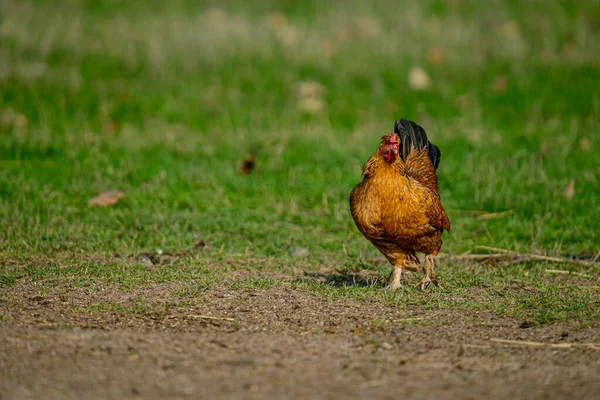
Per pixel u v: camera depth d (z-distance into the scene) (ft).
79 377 23.07
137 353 25.13
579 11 88.12
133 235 43.86
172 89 71.26
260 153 57.88
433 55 76.95
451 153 57.82
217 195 50.75
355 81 73.92
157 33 82.12
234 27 83.76
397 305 32.14
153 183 52.39
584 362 25.12
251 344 26.53
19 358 24.45
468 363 24.95
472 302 32.83
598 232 45.01
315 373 23.80
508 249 43.04
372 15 88.58
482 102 68.54
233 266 39.27
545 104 67.05
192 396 21.86
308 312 31.01
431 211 33.42
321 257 41.70
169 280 35.70
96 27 84.28
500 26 83.76
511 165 54.95
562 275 38.73
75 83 70.44
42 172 53.62
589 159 55.62
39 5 89.92
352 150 58.44
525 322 29.89
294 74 75.00
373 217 33.17
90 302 31.83
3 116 62.80
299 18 89.20
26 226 44.16
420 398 21.95
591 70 72.95
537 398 22.06
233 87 72.23
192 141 60.18
